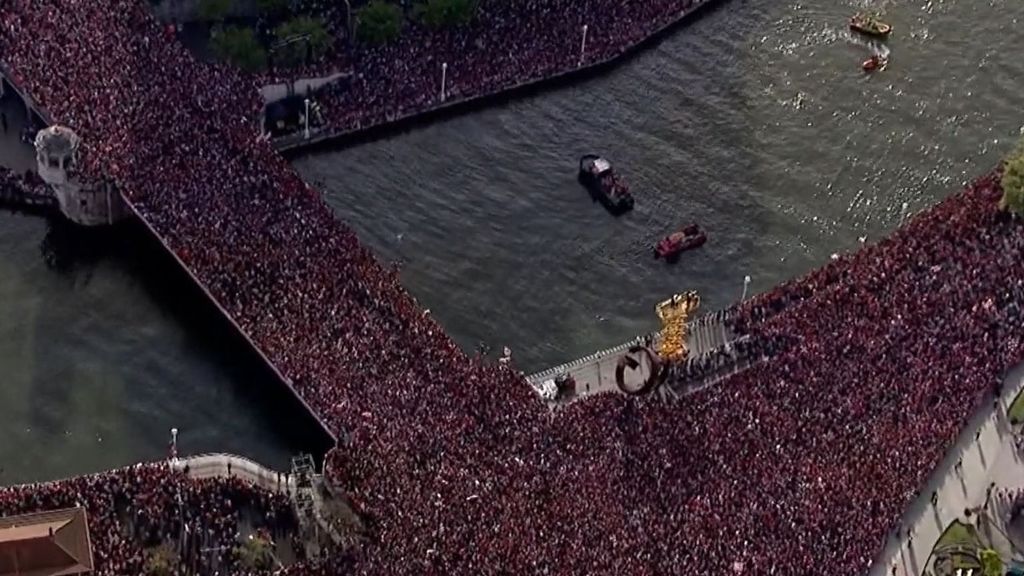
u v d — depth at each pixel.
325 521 177.25
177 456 192.25
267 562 177.88
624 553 170.50
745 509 177.00
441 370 193.25
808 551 173.00
